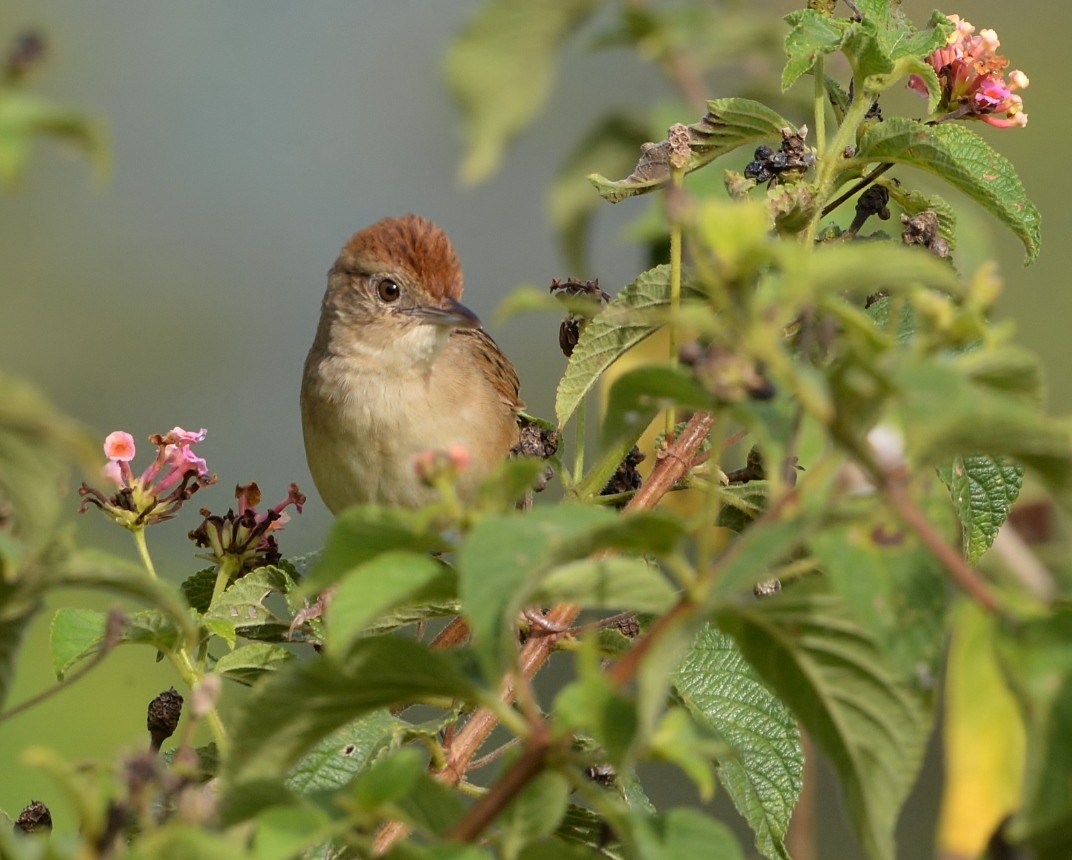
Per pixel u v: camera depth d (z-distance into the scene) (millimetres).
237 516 8008
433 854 4266
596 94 18734
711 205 4180
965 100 7988
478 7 12523
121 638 6785
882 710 4961
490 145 13000
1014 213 7453
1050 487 4426
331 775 6223
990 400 4059
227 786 4730
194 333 18656
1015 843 4301
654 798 14633
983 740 4352
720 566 4309
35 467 4422
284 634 7570
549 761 4441
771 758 7223
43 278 18172
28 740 10758
